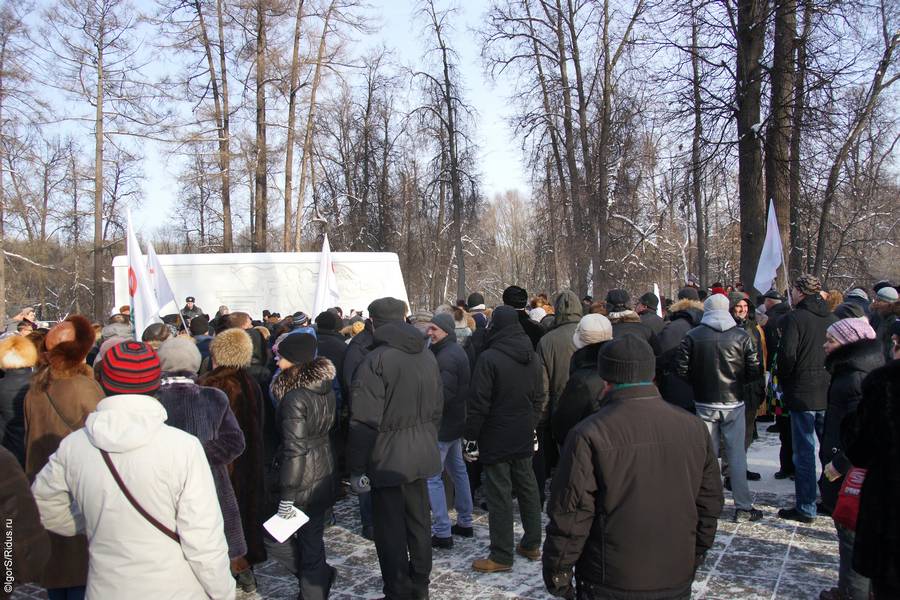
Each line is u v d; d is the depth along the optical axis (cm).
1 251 2177
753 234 1205
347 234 2817
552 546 263
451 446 553
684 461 262
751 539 516
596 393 474
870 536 280
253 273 1716
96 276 2069
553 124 2203
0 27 1916
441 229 3105
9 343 459
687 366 557
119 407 250
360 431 404
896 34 1552
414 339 426
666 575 256
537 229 2577
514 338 482
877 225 2272
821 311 538
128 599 240
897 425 274
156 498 245
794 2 1153
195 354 405
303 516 399
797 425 548
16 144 2006
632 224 2217
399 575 406
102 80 2012
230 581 257
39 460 372
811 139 1227
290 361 422
